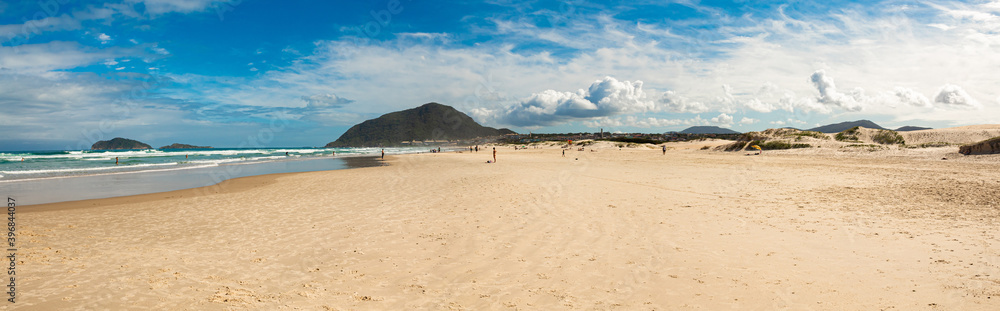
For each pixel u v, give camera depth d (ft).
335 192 47.55
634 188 45.42
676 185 47.83
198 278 17.53
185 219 31.30
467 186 49.85
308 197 43.47
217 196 45.73
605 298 14.97
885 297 14.37
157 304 14.65
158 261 20.06
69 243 23.81
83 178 71.05
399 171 80.59
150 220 31.04
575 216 29.81
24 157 161.89
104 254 21.36
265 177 71.82
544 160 121.39
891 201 33.40
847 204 32.68
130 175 77.51
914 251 19.52
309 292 15.90
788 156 117.29
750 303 14.20
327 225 28.22
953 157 83.92
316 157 181.16
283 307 14.42
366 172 80.38
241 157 179.11
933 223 25.17
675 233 24.25
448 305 14.58
